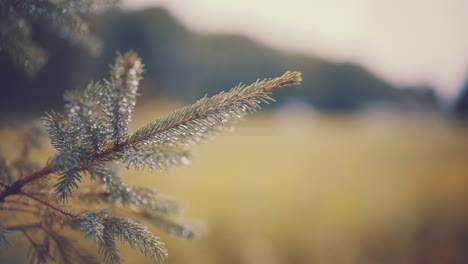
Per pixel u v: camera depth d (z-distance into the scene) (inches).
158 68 792.9
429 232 163.5
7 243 31.9
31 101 187.5
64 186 25.9
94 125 26.0
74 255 36.7
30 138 46.8
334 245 149.7
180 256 123.6
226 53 1306.6
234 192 235.6
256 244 145.3
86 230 25.1
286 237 158.2
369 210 199.5
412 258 139.6
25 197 34.6
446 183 257.8
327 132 991.0
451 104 1486.2
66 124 26.5
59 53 193.2
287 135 844.6
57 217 32.6
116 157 27.5
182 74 901.8
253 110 26.9
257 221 177.9
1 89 171.9
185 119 27.5
